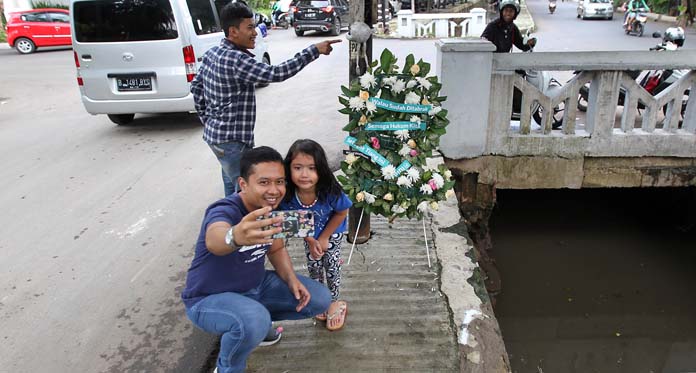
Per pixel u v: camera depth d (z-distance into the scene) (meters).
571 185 4.53
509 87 4.28
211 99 3.18
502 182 4.57
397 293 2.96
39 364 2.71
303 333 2.66
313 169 2.30
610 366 3.57
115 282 3.47
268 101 8.40
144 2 6.27
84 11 6.34
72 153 6.16
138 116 7.96
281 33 20.53
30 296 3.32
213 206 2.01
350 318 2.76
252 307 2.03
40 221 4.37
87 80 6.56
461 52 4.10
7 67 13.42
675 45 6.61
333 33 19.12
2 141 6.73
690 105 4.35
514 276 4.54
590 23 22.17
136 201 4.72
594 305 4.18
